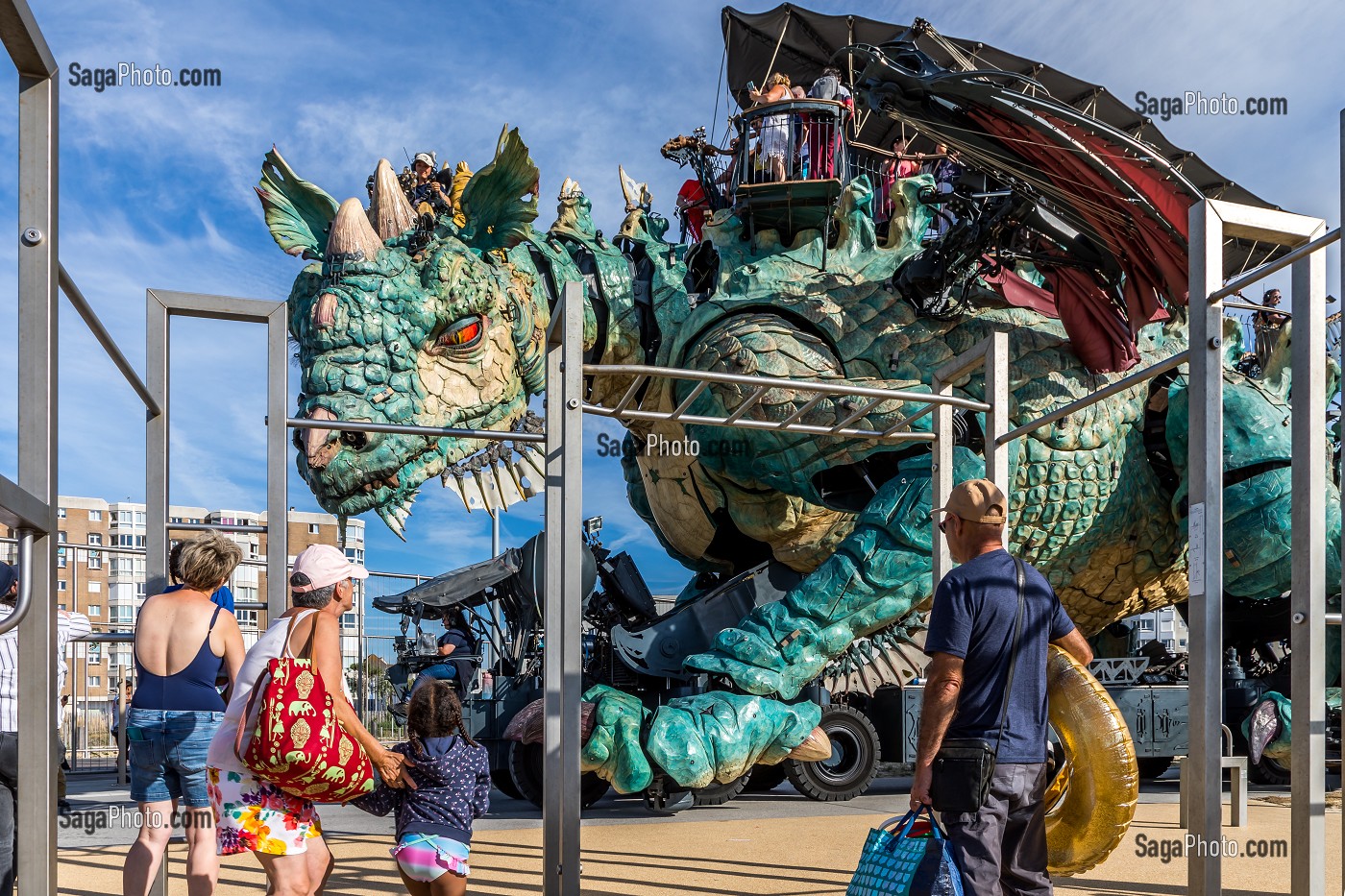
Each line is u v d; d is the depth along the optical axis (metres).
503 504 11.07
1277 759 11.75
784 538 11.59
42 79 3.02
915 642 10.71
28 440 2.94
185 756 4.56
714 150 12.75
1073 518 10.72
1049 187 9.88
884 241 12.50
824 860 6.78
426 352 10.44
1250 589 11.38
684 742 9.27
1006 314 11.16
